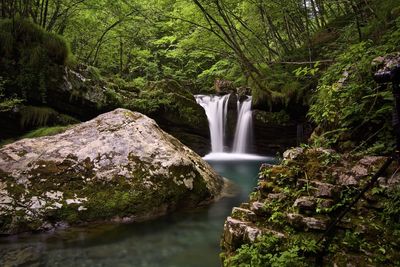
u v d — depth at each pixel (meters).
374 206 3.20
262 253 3.14
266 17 13.60
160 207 5.80
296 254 2.93
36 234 4.82
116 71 21.89
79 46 17.06
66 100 10.46
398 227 2.96
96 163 5.91
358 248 2.90
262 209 3.63
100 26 15.52
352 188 3.44
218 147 15.17
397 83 2.31
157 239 4.82
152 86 13.95
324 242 3.04
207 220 5.61
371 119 4.44
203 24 12.70
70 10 12.92
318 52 12.09
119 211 5.43
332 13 14.10
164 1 14.27
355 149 4.20
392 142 4.03
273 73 13.20
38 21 12.48
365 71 4.98
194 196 6.31
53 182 5.43
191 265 4.04
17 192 5.14
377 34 7.57
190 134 13.77
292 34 15.87
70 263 4.03
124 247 4.52
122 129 6.76
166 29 19.20
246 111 14.23
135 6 13.48
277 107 13.19
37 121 9.72
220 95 17.03
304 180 3.76
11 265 3.95
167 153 6.51
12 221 4.80
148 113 12.48
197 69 24.27
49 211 5.03
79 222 5.15
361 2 9.48
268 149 14.01
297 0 12.12
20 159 5.73
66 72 10.27
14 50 9.41
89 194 5.45
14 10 10.00
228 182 8.17
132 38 17.75
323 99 5.65
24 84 9.52
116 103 11.73
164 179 6.04
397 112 2.37
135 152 6.29
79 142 6.34
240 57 12.32
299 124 13.03
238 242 3.50
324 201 3.36
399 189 3.14
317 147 4.60
